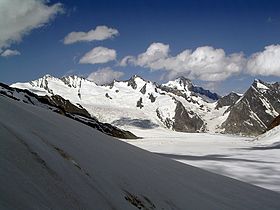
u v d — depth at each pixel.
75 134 8.44
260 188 14.82
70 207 4.32
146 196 6.91
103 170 6.66
